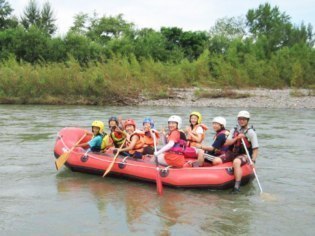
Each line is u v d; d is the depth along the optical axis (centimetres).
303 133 1330
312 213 634
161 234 554
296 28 4312
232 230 569
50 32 4712
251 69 2939
